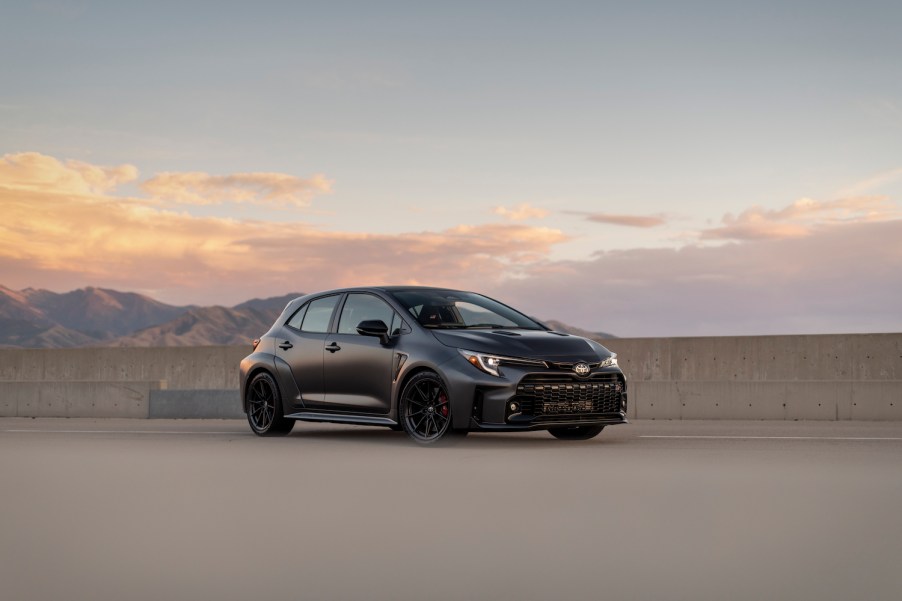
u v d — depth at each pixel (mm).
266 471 7363
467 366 9039
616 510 5594
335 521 5305
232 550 4609
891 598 3752
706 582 3984
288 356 10594
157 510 5688
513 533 4957
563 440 9906
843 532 4961
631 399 13969
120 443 9820
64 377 20031
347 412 10031
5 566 4328
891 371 16719
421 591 3877
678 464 7664
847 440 9812
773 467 7469
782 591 3848
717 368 17281
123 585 3998
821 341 16969
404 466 7598
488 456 8281
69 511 5672
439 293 10336
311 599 3777
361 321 10109
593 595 3803
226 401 15070
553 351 9164
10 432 11461
